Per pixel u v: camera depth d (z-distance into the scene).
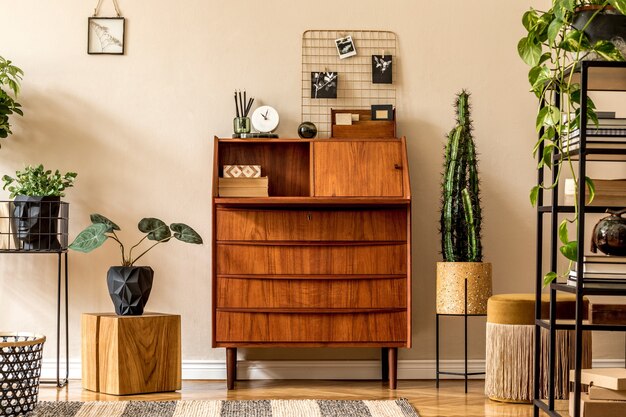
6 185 4.47
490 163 4.77
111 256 4.69
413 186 4.73
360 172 4.36
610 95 4.79
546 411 3.15
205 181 4.72
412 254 4.71
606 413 2.97
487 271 4.31
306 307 4.25
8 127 4.61
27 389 3.38
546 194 4.77
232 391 4.24
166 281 4.70
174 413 3.55
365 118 4.64
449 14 4.78
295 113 4.73
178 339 4.23
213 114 4.73
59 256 4.39
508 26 4.79
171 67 4.74
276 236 4.27
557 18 2.91
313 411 3.62
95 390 4.16
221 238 4.27
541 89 3.23
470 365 4.71
